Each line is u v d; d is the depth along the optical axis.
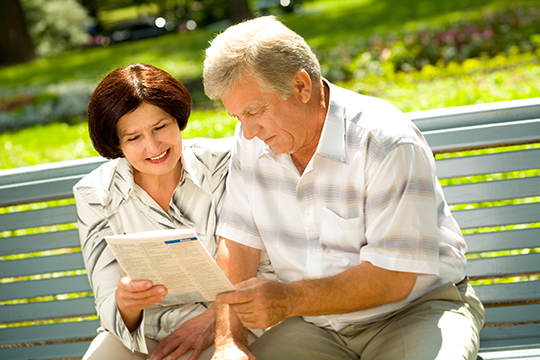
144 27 26.88
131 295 1.86
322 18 15.27
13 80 14.94
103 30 28.91
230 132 3.34
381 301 1.90
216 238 2.28
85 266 2.23
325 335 2.10
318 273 2.07
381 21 12.23
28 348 2.53
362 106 2.01
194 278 1.77
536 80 5.04
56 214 2.44
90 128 2.08
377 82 6.82
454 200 2.26
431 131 2.23
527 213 2.22
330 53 7.98
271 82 1.85
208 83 1.91
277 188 2.13
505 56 7.04
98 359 2.04
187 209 2.23
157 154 2.06
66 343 2.51
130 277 1.86
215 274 1.73
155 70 2.06
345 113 2.01
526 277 2.69
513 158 2.21
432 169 1.95
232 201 2.21
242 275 2.17
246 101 1.88
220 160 2.29
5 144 6.32
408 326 1.91
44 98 9.78
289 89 1.89
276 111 1.90
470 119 2.21
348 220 2.01
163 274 1.79
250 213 2.20
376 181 1.93
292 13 22.11
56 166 2.42
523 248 2.23
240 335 1.99
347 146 1.98
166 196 2.26
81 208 2.19
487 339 2.27
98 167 2.39
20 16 21.58
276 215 2.15
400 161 1.89
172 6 27.02
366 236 1.99
